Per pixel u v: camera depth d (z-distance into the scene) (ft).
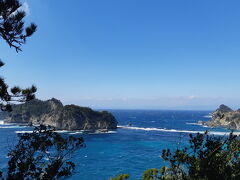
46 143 25.31
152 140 371.56
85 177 177.99
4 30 27.89
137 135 439.63
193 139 24.50
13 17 28.25
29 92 34.91
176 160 24.16
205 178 22.30
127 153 271.28
